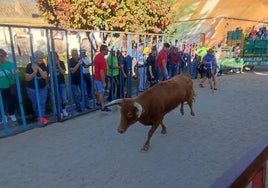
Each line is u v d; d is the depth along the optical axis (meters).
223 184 1.50
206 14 25.56
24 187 4.71
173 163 5.40
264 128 7.27
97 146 6.26
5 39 8.35
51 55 7.61
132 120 5.36
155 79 11.37
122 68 9.81
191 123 7.71
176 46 13.69
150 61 11.23
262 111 8.88
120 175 5.00
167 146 6.18
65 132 7.17
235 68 17.84
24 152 6.04
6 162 5.61
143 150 5.95
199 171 5.07
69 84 8.27
